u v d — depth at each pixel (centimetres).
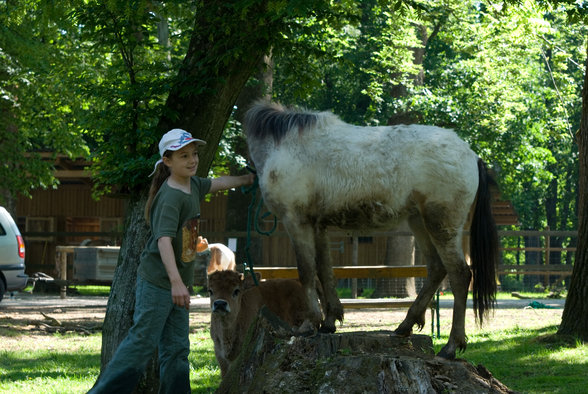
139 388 642
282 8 624
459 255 529
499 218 3058
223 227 2711
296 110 570
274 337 534
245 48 661
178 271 464
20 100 1959
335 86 2675
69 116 2166
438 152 519
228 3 652
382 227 541
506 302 1758
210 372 852
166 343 474
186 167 472
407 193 524
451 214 522
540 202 4272
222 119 689
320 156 535
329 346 513
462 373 498
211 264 1362
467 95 2186
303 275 541
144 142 713
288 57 768
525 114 2362
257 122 562
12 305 1608
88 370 873
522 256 4834
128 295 667
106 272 1766
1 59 1848
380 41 2159
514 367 841
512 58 2261
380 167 523
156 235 457
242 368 540
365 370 471
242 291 636
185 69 689
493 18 1469
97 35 753
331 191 531
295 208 540
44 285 2031
